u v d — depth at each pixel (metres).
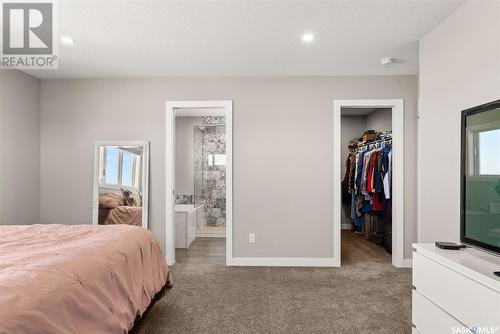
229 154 3.59
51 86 3.68
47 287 1.19
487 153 1.46
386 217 4.04
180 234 4.43
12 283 1.13
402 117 3.51
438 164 2.25
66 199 3.69
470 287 1.33
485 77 1.79
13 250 1.65
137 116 3.65
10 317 0.98
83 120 3.67
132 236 2.11
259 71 3.41
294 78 3.59
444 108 2.19
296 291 2.77
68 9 2.06
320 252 3.56
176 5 2.03
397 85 3.53
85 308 1.31
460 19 2.02
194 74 3.52
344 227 5.96
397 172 3.52
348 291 2.77
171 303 2.52
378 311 2.38
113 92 3.65
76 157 3.68
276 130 3.58
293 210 3.57
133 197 3.62
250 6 2.04
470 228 1.57
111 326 1.46
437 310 1.56
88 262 1.50
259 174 3.59
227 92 3.61
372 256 3.95
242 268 3.46
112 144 3.64
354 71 3.40
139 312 1.80
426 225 2.38
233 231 3.59
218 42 2.63
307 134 3.57
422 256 1.72
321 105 3.57
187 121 6.05
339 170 3.55
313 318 2.26
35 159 3.60
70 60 3.04
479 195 1.50
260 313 2.34
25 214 3.44
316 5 2.03
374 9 2.08
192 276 3.18
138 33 2.44
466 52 1.96
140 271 1.97
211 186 6.09
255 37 2.53
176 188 6.06
